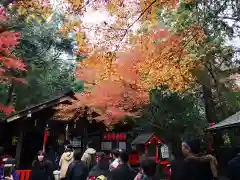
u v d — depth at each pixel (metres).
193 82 13.89
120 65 8.89
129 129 15.91
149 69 9.23
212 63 14.47
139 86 12.07
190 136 15.77
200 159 4.16
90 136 14.42
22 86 17.27
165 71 9.59
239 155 4.16
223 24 8.13
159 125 15.93
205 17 7.94
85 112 13.09
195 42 10.59
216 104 16.91
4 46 9.68
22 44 16.53
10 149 10.97
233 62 12.93
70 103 11.97
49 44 19.97
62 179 7.37
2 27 10.59
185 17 10.25
